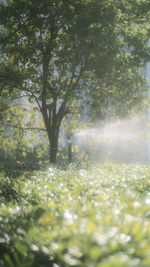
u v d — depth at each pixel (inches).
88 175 445.1
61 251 108.1
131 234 121.3
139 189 335.6
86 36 749.9
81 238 109.9
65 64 795.4
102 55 779.4
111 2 772.0
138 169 598.2
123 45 839.7
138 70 917.8
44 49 829.2
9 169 616.4
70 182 353.7
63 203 197.3
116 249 99.0
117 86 843.4
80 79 894.4
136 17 852.6
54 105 911.7
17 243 124.0
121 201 209.3
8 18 773.9
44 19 766.5
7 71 745.6
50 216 140.2
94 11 751.1
